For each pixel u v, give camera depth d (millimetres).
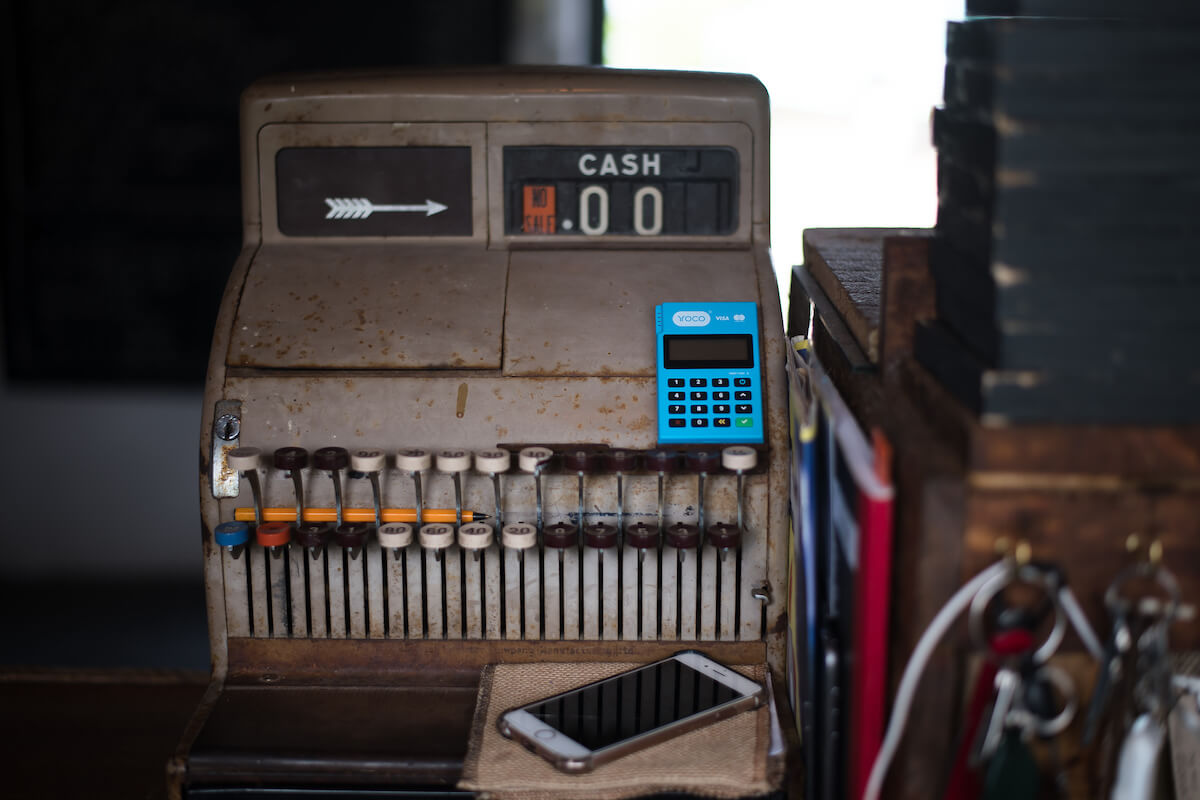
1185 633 1200
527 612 1666
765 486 1632
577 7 4152
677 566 1651
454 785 1439
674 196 1849
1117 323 1130
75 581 4527
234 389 1670
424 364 1682
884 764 1190
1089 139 1105
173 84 4156
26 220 4277
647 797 1373
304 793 1451
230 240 4312
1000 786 1149
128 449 4492
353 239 1859
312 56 4133
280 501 1656
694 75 1855
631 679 1580
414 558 1652
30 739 1989
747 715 1513
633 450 1646
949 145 1371
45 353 4422
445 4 4105
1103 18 1188
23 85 4145
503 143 1831
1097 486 1144
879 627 1232
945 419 1237
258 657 1683
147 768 1916
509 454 1601
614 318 1731
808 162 5094
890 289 1451
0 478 4504
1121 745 1193
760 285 1771
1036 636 1206
